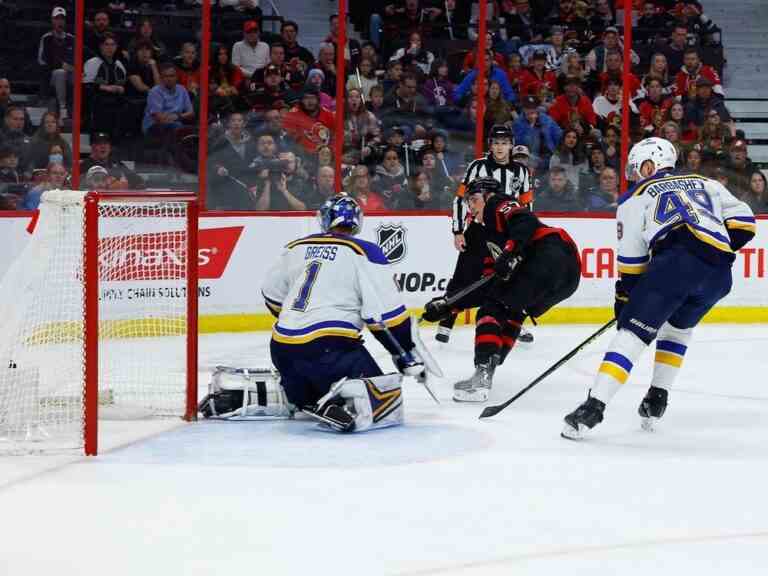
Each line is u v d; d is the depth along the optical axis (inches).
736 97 1022.4
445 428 421.7
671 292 390.6
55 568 258.7
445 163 784.9
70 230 403.9
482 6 773.9
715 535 287.4
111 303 606.5
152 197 412.8
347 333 411.5
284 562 261.9
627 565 262.4
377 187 776.3
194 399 432.5
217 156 751.7
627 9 800.9
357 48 789.9
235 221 724.0
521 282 487.2
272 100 757.3
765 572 258.5
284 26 786.8
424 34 825.5
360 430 410.0
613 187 812.0
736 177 841.5
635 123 831.7
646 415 419.8
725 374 571.5
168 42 746.2
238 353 628.4
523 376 559.5
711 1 1067.9
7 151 714.2
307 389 419.2
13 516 300.5
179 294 625.6
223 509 307.1
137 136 742.5
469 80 791.7
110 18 740.7
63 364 412.8
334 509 307.7
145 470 351.6
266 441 395.2
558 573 256.1
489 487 333.7
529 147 801.6
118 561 263.1
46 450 374.9
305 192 763.4
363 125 775.1
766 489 336.2
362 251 411.5
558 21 865.5
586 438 408.5
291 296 417.7
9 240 672.4
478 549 272.8
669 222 396.2
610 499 322.0
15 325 398.3
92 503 313.3
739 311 802.8
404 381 542.3
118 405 449.4
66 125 725.3
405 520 297.6
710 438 411.5
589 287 788.0
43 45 720.3
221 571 255.9
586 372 575.2
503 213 494.6
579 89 812.0
